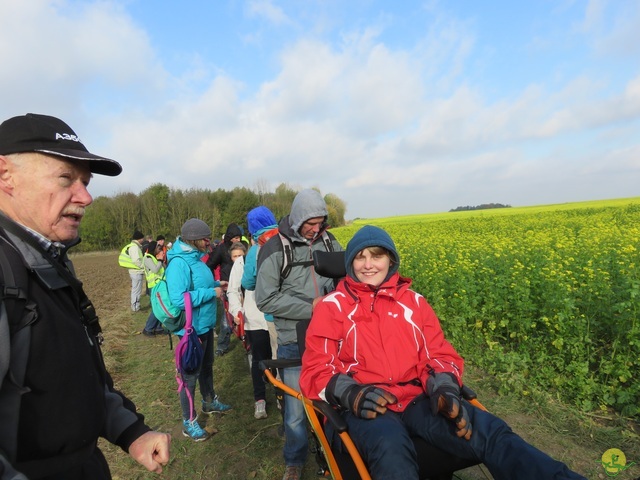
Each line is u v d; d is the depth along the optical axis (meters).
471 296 6.45
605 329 5.27
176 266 4.09
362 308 2.50
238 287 5.47
